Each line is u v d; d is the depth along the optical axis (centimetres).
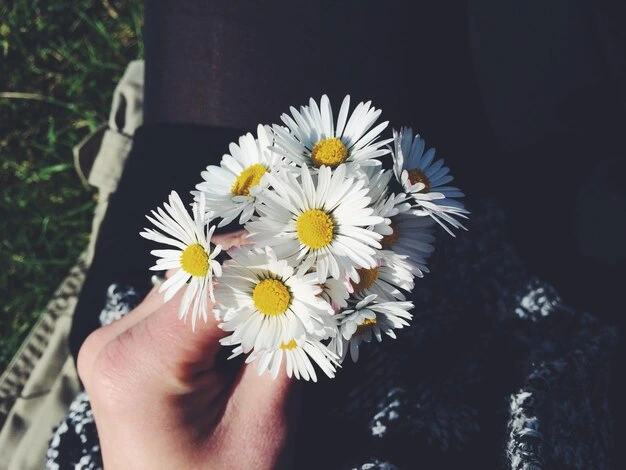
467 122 24
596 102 23
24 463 26
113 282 23
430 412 19
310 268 12
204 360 17
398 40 22
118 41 34
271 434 17
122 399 17
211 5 22
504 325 22
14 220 32
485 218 23
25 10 34
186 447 17
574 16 23
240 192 13
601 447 21
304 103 22
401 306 12
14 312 31
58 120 33
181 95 22
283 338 12
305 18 22
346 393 20
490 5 23
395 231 13
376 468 18
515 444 19
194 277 13
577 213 25
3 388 28
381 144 13
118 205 23
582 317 22
